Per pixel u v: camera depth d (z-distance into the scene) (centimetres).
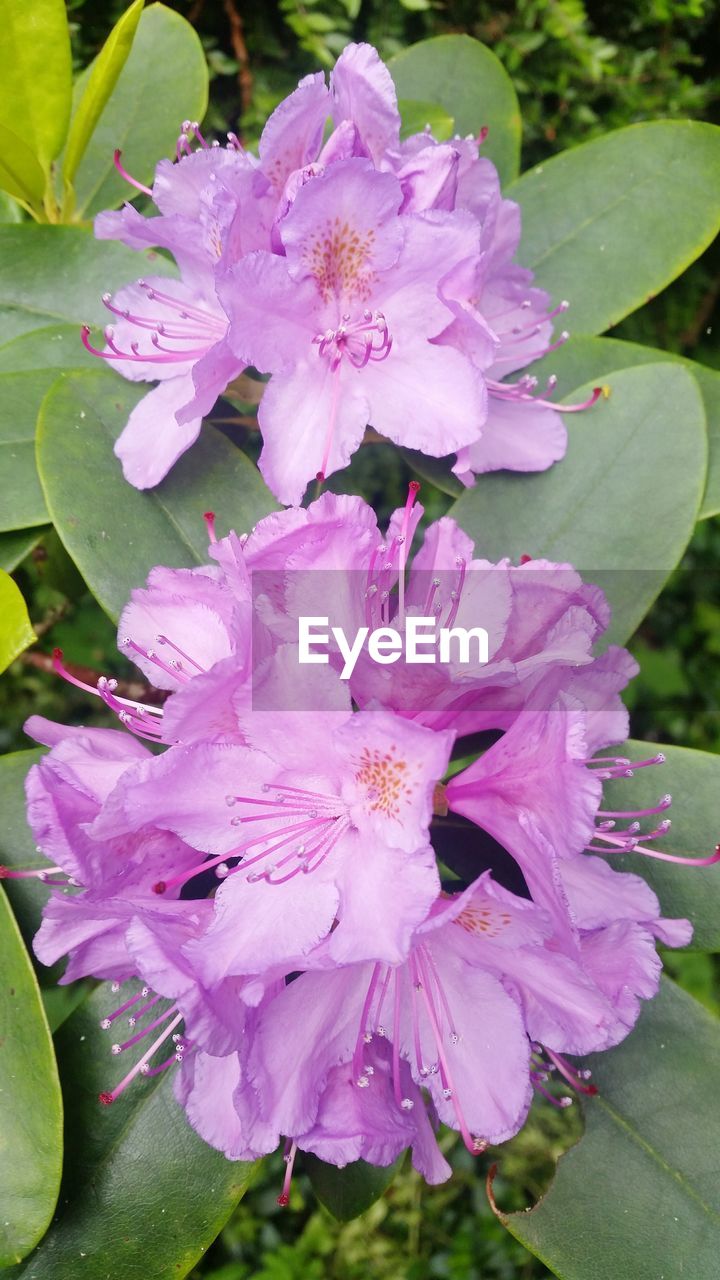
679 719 72
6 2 36
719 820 34
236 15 49
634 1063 34
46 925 30
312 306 31
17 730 61
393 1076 29
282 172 31
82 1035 33
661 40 55
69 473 34
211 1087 29
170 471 35
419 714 29
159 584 31
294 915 27
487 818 29
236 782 28
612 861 34
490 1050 29
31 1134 30
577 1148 33
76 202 41
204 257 34
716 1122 33
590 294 39
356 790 28
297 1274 59
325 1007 28
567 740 27
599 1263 32
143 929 26
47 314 38
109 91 38
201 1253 31
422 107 40
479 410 31
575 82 54
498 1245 60
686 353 65
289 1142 33
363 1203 33
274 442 31
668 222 40
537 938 27
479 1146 29
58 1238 31
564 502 35
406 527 30
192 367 34
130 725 31
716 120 58
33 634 31
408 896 27
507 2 52
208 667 30
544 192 40
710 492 35
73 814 28
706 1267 32
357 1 48
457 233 31
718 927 33
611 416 35
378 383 32
